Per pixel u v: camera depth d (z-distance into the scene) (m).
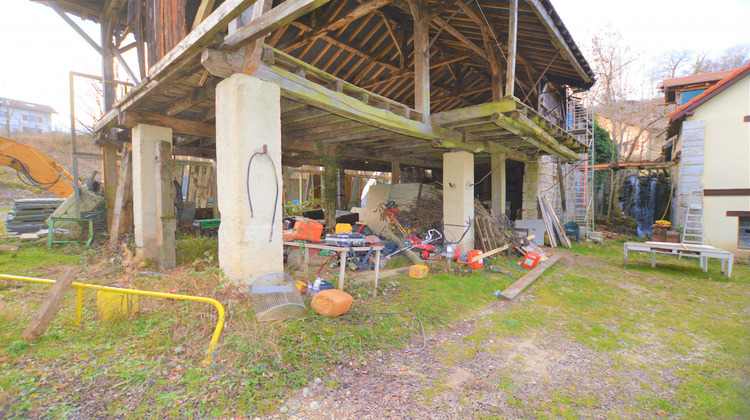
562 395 3.01
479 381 3.16
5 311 3.38
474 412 2.71
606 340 4.18
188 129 6.11
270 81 3.97
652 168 15.02
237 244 3.76
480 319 4.66
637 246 8.33
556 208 13.46
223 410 2.45
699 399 2.99
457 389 3.01
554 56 7.20
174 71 4.04
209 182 12.47
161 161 5.23
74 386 2.47
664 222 11.28
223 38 3.49
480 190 14.89
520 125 6.72
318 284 4.33
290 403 2.62
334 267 6.05
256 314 3.44
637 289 6.42
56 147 21.78
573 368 3.51
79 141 19.50
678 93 13.38
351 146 8.84
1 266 5.35
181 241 6.85
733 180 9.91
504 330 4.33
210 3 3.37
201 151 9.25
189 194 12.00
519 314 4.88
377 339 3.64
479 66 9.88
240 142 3.70
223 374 2.72
